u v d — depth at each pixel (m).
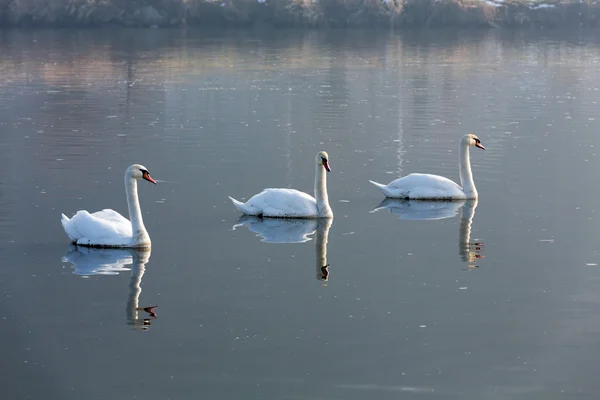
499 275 14.72
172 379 10.98
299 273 14.90
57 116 32.09
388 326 12.56
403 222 18.22
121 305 13.44
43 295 13.85
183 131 29.27
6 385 10.86
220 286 14.25
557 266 15.16
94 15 76.31
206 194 20.58
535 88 40.41
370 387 10.73
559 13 80.44
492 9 79.62
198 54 55.53
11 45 60.16
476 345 11.90
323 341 12.05
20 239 16.89
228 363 11.41
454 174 23.02
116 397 10.54
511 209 19.16
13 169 23.05
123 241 16.30
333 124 30.83
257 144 26.98
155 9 77.44
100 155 25.02
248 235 17.20
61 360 11.55
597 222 17.94
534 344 11.91
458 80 43.66
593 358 11.47
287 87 40.84
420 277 14.65
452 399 10.42
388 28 78.62
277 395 10.53
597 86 40.84
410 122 31.22
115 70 47.03
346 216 18.78
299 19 77.69
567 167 23.34
